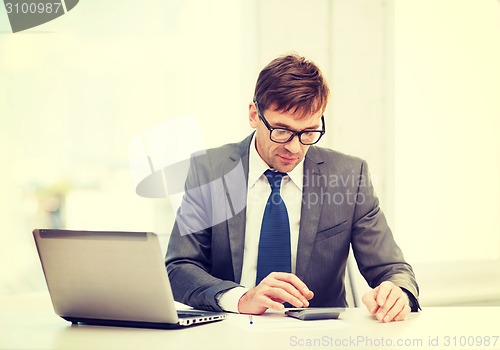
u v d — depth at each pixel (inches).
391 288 56.2
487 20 120.0
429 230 117.0
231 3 113.3
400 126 116.1
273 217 74.2
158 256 47.0
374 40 115.0
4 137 119.8
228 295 59.2
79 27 119.2
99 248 48.8
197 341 44.6
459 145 119.2
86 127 120.0
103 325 52.4
